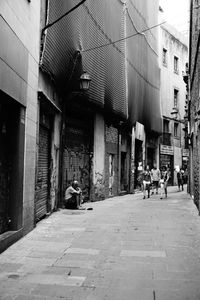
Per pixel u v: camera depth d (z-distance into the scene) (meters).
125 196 21.33
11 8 7.16
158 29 29.30
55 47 10.97
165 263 6.18
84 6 13.37
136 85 21.56
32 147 9.16
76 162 15.99
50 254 6.76
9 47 7.01
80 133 16.45
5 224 7.70
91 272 5.65
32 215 9.22
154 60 25.88
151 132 28.09
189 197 19.98
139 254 6.80
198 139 12.72
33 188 9.31
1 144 7.45
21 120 8.02
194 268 5.88
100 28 15.30
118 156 21.08
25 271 5.67
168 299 4.51
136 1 20.81
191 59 17.42
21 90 7.91
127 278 5.36
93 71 15.15
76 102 15.30
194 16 14.43
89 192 17.38
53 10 10.71
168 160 32.22
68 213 12.62
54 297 4.58
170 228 9.62
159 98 27.75
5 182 7.70
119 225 10.09
